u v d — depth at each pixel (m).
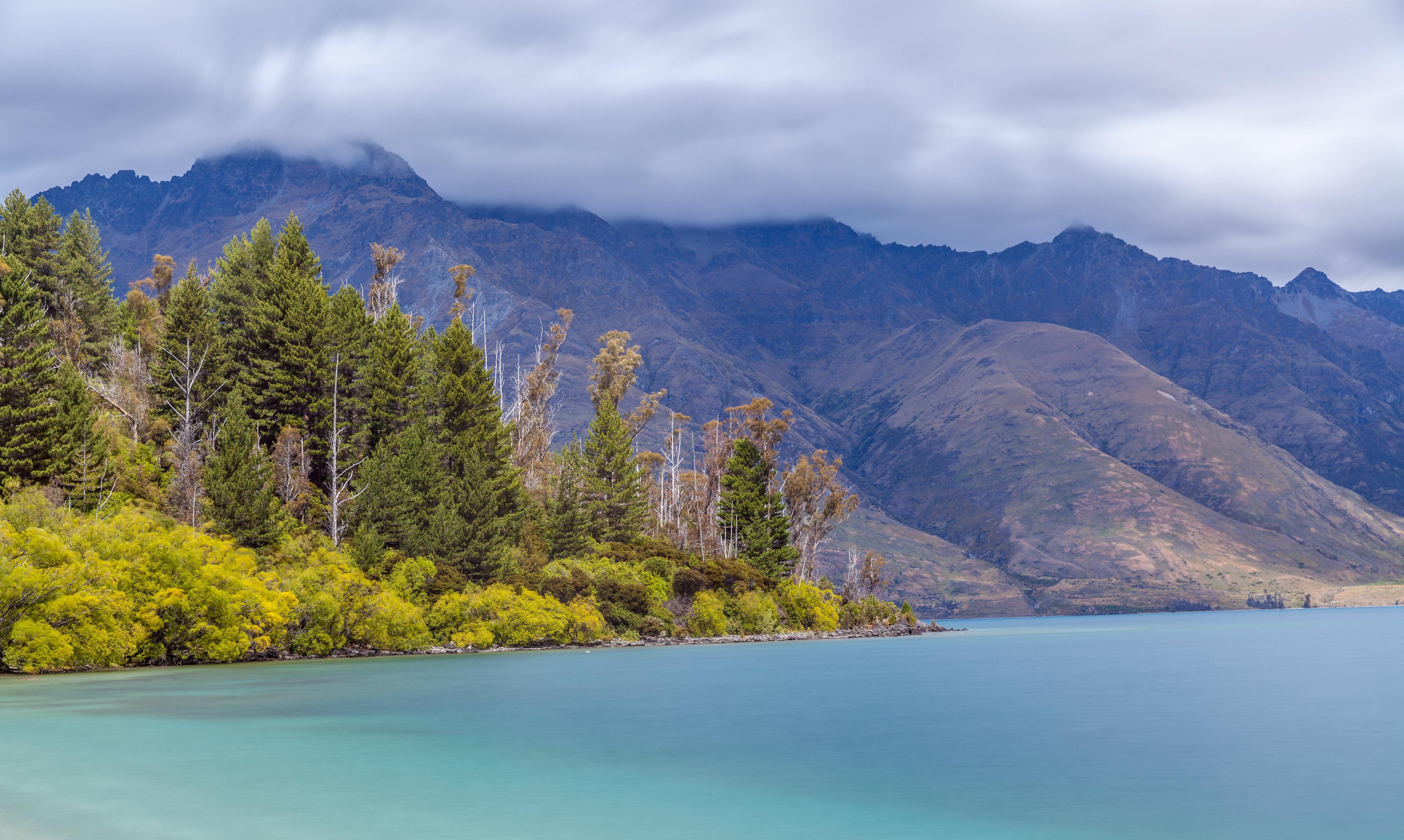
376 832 28.73
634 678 75.44
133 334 129.38
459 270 143.00
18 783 34.66
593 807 32.19
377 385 119.81
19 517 77.75
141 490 97.62
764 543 155.88
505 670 81.75
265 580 91.12
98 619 76.38
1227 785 35.75
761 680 74.88
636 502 145.12
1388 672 84.88
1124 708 57.53
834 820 30.77
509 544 121.38
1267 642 144.88
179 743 42.75
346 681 70.81
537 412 151.88
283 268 121.38
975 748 43.47
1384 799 33.66
